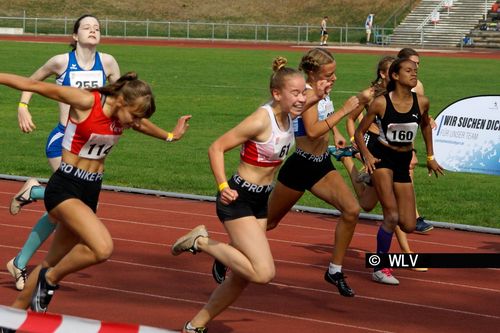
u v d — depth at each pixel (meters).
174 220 21.02
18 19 115.38
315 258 17.73
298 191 15.33
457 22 112.50
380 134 15.81
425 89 58.38
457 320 13.92
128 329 10.43
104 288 14.99
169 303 14.24
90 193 12.32
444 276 16.62
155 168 28.73
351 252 18.44
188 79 61.72
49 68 16.30
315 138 14.08
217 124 39.88
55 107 45.00
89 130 11.95
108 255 11.78
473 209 23.77
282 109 12.02
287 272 16.55
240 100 49.56
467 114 27.08
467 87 60.06
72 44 16.42
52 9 121.50
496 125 26.78
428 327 13.51
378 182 15.88
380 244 16.09
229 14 123.69
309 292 15.26
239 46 104.62
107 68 16.53
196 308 14.02
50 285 12.07
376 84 16.69
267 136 12.03
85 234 11.78
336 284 14.99
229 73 67.38
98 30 16.25
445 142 27.34
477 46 110.00
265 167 12.18
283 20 123.06
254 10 124.50
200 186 25.80
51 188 12.17
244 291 15.12
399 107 15.62
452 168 27.30
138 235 19.23
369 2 121.94
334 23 120.69
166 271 16.25
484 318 14.08
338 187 15.02
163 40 112.50
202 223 20.78
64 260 11.96
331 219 21.75
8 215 20.66
